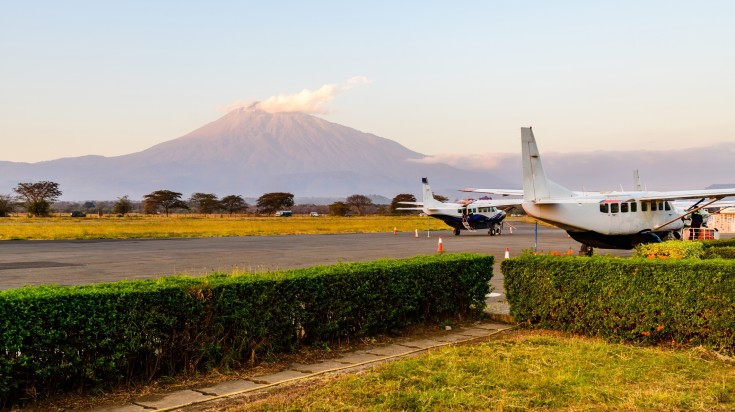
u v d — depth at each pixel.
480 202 43.53
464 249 29.30
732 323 7.30
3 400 5.47
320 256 25.22
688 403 5.31
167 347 6.53
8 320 5.38
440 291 9.84
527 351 7.24
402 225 71.06
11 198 135.88
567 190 22.95
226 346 7.07
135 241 37.25
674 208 23.42
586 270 8.65
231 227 61.88
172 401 5.80
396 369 6.36
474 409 5.17
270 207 158.00
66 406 5.61
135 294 6.24
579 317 8.73
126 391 6.09
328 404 5.27
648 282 8.02
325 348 8.01
